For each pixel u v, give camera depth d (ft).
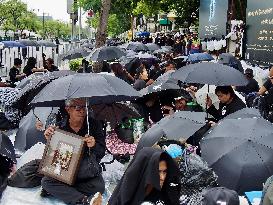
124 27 126.93
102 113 13.58
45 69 30.48
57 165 11.59
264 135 10.02
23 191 12.32
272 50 30.01
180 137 11.12
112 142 15.12
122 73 24.54
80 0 76.28
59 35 223.71
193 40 55.77
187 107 16.42
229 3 42.27
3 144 11.25
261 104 17.44
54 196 11.66
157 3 69.92
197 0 63.98
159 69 28.71
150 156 8.24
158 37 71.15
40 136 14.53
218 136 10.24
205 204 8.59
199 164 9.88
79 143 11.46
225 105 14.87
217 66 14.75
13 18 120.78
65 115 12.55
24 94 15.11
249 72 21.84
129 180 8.29
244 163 9.50
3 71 43.11
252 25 34.94
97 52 27.53
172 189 8.48
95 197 10.83
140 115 14.99
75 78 11.44
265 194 8.07
